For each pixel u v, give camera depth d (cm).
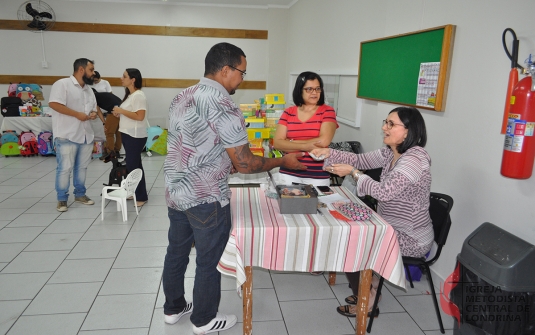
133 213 368
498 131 197
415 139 189
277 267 171
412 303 229
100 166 547
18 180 469
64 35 666
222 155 167
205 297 186
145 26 680
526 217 180
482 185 209
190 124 160
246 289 179
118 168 388
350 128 415
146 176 507
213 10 690
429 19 252
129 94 367
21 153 585
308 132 240
